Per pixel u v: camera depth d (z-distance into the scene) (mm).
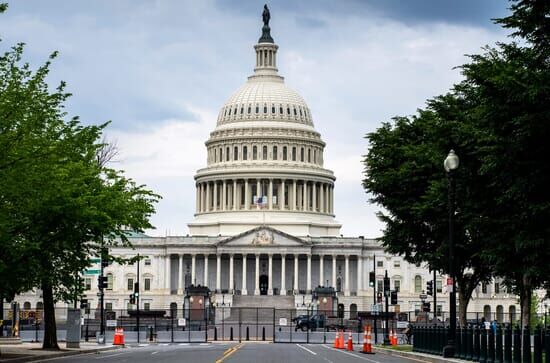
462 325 75562
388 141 78438
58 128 65250
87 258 72062
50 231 63438
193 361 56312
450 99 68500
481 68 49406
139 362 55938
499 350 50219
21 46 56438
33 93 56625
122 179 81000
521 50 49938
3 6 50875
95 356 66188
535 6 47438
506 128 48094
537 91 45812
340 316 172125
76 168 68438
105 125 69438
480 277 74750
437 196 66188
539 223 49438
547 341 44469
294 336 129125
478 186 59906
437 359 56406
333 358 62250
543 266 50125
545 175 47688
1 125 54438
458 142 62250
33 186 56656
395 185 76125
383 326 147250
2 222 55219
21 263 61062
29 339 102000
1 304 92688
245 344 99250
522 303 67125
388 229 79188
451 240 56969
